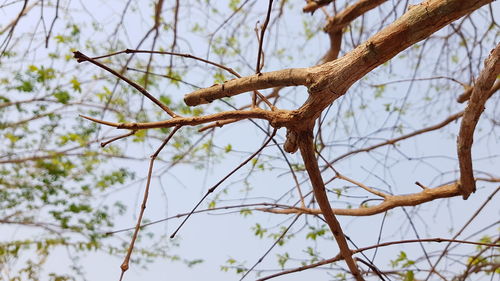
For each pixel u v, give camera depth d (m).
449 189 2.91
